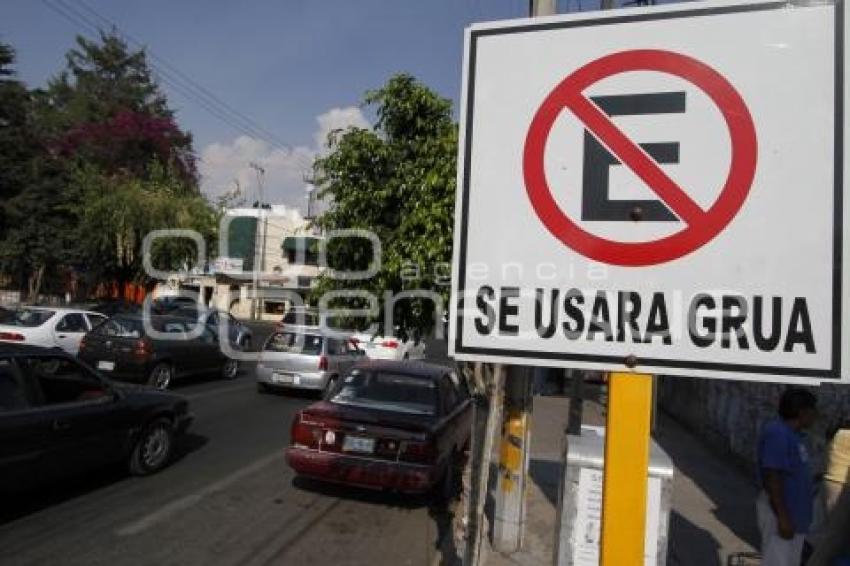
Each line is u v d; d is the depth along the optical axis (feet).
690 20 5.99
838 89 5.65
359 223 18.53
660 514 7.84
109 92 150.00
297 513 21.30
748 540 21.27
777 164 5.69
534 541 20.34
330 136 19.36
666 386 51.08
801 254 5.59
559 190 6.21
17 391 19.36
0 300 87.25
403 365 26.73
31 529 18.31
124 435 22.93
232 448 29.12
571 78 6.28
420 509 22.77
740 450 31.63
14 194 92.07
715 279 5.75
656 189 5.95
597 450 8.61
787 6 5.78
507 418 19.62
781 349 5.56
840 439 16.48
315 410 23.26
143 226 75.00
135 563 16.56
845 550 7.33
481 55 6.56
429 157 17.87
